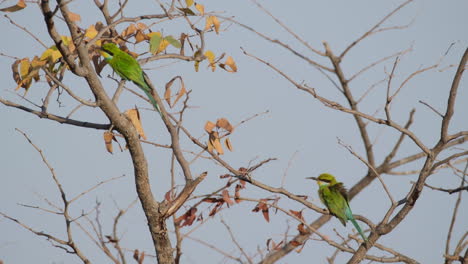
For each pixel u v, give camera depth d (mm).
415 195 10852
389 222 11062
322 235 10945
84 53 9438
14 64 10242
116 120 10023
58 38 8953
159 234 10758
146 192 10484
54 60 10305
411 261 11062
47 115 10570
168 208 10516
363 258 11008
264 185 10609
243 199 10461
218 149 10789
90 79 9578
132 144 10281
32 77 10359
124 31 11883
